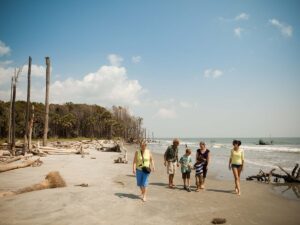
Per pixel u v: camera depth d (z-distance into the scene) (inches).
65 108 3969.0
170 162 472.1
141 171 367.9
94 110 4562.0
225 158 1496.1
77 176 564.7
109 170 706.2
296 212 351.6
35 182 467.8
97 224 264.8
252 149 2827.3
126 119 5295.3
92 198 356.8
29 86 933.2
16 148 1112.8
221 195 433.1
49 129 3292.3
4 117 2471.7
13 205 313.7
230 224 288.4
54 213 290.8
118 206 330.3
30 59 951.6
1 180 483.5
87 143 2224.4
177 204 358.6
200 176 460.4
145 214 306.7
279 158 1587.1
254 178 723.4
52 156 1031.6
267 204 390.6
